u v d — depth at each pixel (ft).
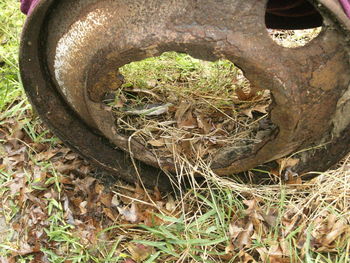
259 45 4.91
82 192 7.41
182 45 4.96
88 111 6.13
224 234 6.61
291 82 5.12
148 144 7.38
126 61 5.22
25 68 6.22
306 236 6.49
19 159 7.87
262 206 6.94
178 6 4.93
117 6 5.12
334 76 5.39
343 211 6.67
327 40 5.14
